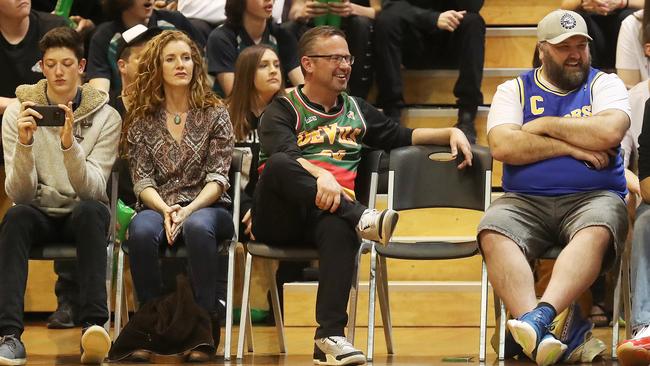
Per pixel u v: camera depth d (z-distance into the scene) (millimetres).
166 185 12758
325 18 16984
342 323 11367
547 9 18047
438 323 14727
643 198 12211
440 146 12930
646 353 10367
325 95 12602
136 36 14781
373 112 12992
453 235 15625
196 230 11922
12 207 11977
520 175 12188
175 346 11922
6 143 12484
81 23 17312
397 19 16859
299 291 14805
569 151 12039
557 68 12312
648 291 11445
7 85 15773
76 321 14820
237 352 12125
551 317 10977
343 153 12539
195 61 12930
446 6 17375
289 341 13969
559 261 11391
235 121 14922
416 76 17531
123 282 12430
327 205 11422
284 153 11867
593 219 11539
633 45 15555
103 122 12750
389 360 11953
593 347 11727
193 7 17781
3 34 15719
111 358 11914
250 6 16375
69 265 14750
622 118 11969
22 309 11680
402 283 14781
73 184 12172
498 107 12477
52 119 11945
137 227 12062
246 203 14609
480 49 16688
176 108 12930
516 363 11500
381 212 11281
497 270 11609
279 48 16891
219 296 14258
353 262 11508
